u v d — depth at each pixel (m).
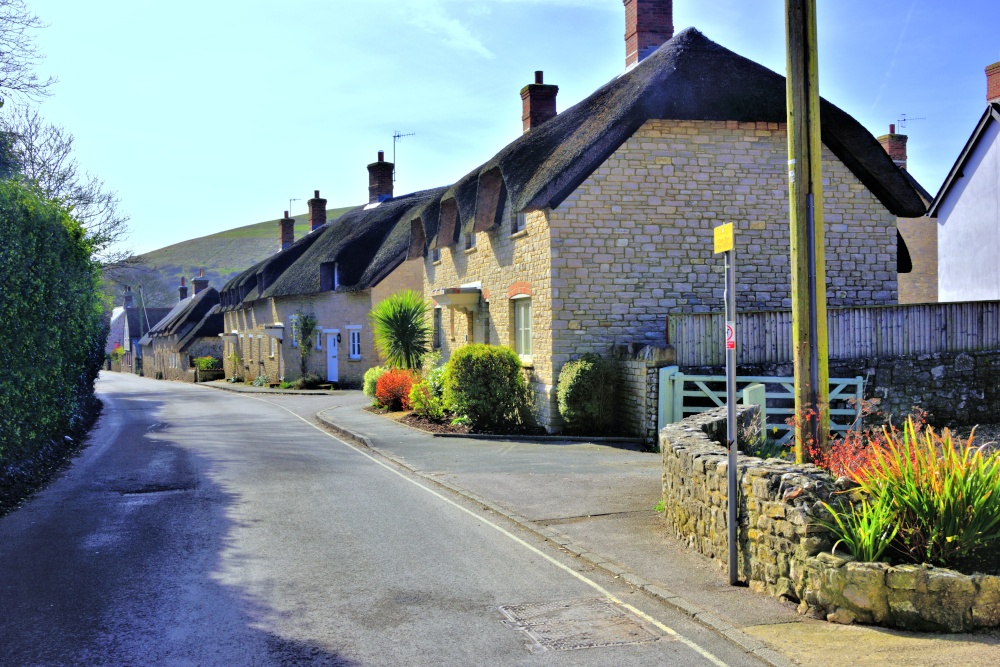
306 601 6.12
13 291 10.76
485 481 11.12
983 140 22.47
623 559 7.15
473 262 21.91
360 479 11.56
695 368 15.31
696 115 16.25
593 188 16.28
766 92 16.83
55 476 11.84
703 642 5.27
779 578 5.98
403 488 10.85
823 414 7.18
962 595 5.12
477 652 5.13
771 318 15.65
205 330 61.75
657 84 16.39
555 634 5.45
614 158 16.33
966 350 15.40
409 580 6.66
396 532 8.32
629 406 15.63
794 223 7.23
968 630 5.11
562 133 18.36
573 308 16.23
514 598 6.21
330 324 38.53
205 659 5.00
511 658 5.03
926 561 5.55
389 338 24.36
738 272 16.70
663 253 16.48
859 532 5.58
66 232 14.49
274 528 8.46
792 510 5.81
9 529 8.38
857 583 5.35
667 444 8.24
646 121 16.39
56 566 6.99
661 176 16.47
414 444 15.39
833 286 16.95
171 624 5.60
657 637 5.38
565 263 16.19
